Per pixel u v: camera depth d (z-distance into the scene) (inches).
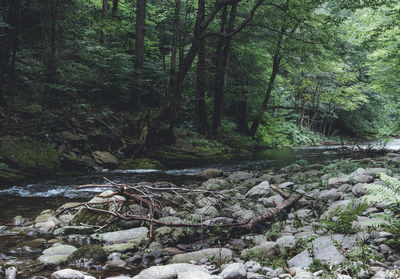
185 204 246.7
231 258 149.6
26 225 208.8
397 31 700.7
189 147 655.8
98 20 621.9
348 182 281.0
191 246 173.5
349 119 1499.8
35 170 401.7
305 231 180.1
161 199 279.0
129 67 692.1
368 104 1455.5
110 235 183.0
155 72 778.8
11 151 394.9
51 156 426.0
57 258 146.6
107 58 637.9
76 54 606.9
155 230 192.1
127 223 207.3
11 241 176.9
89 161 487.5
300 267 132.9
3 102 475.2
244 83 902.4
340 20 658.8
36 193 315.9
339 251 135.6
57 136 485.1
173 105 648.4
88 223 208.4
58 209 238.2
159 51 914.1
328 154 705.0
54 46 521.3
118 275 135.0
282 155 734.5
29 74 543.2
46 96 500.1
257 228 196.4
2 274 129.6
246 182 362.3
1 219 223.1
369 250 131.0
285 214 216.8
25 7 505.0
